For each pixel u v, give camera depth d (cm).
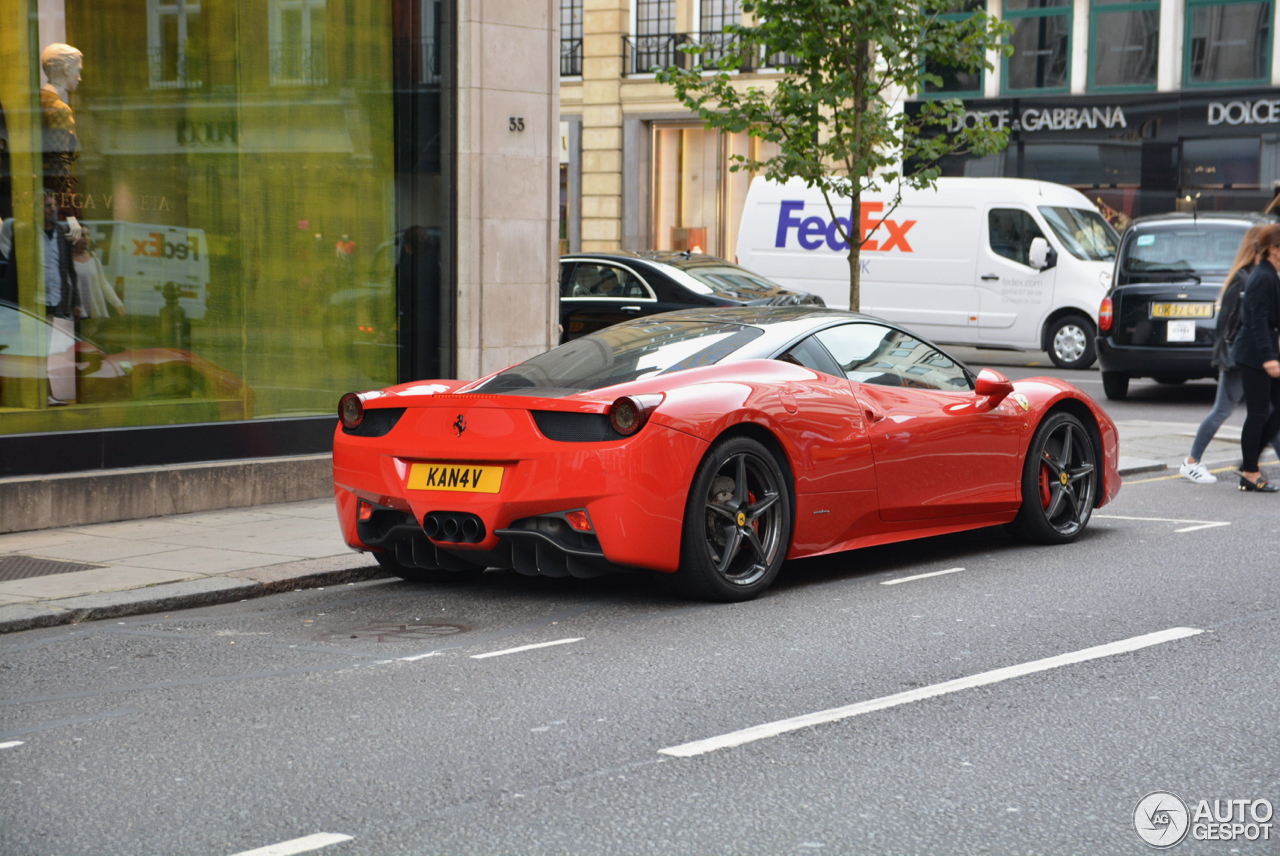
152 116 912
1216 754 410
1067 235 1970
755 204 2175
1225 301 1001
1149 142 2667
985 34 1123
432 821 359
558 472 580
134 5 902
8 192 845
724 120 1153
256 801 376
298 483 941
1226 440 1250
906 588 657
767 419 623
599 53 2881
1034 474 756
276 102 972
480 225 1062
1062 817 360
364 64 1015
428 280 1055
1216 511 893
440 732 437
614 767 401
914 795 376
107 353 891
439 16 1044
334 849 341
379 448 629
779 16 1129
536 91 1092
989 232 1992
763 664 517
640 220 2906
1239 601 622
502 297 1081
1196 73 2652
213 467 894
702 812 364
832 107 1129
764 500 629
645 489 578
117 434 871
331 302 1008
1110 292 1548
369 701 474
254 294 966
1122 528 830
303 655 543
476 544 600
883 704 463
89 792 385
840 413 658
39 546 761
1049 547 767
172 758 414
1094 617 592
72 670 523
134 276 905
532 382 632
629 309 1508
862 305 2091
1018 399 752
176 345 926
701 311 717
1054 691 479
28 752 423
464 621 599
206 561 715
